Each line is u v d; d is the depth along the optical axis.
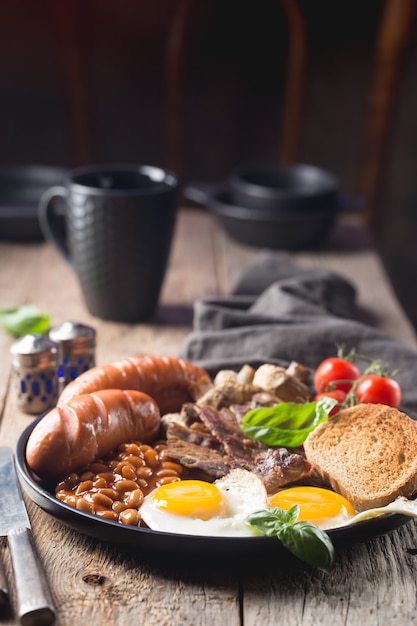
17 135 1.72
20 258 1.12
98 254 0.92
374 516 0.58
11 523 0.62
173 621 0.56
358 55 1.67
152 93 1.71
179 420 0.70
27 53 1.65
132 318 0.95
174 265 1.12
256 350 0.85
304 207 1.14
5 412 0.77
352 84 1.69
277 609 0.57
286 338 0.86
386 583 0.59
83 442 0.64
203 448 0.67
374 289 1.06
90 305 0.96
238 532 0.59
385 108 1.63
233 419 0.69
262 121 1.73
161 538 0.57
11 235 1.17
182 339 0.92
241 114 1.72
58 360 0.79
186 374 0.74
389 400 0.73
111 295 0.94
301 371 0.78
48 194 0.98
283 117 1.73
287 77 1.68
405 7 1.54
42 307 0.99
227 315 0.90
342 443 0.65
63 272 1.09
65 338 0.80
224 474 0.64
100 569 0.59
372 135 1.67
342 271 1.11
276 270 1.03
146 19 1.65
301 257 1.15
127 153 1.75
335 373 0.77
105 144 1.74
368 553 0.61
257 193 1.14
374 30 1.65
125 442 0.67
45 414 0.68
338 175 1.75
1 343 0.90
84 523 0.59
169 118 1.67
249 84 1.70
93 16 1.64
